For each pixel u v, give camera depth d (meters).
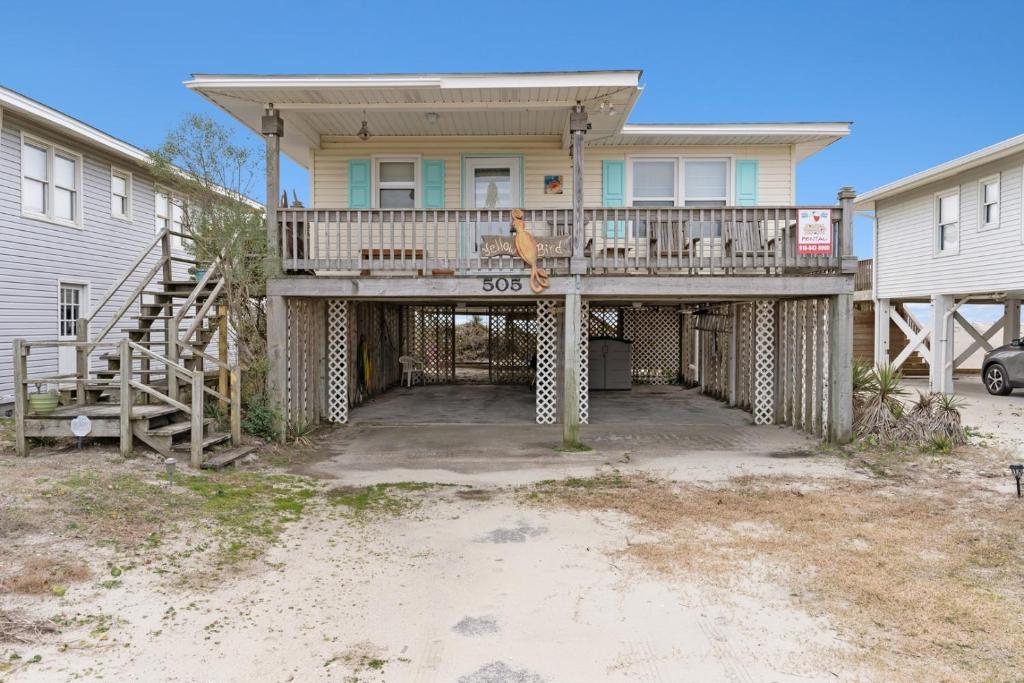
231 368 8.79
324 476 8.05
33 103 10.92
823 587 4.72
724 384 15.12
